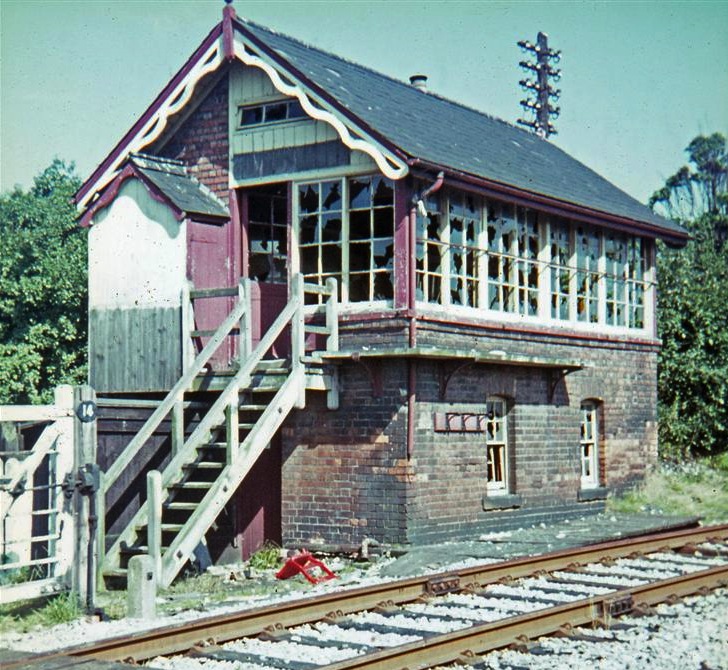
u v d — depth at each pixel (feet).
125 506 44.68
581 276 60.49
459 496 49.06
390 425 46.88
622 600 29.84
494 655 25.32
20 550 38.37
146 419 45.93
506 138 67.21
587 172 72.23
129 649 25.54
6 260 95.96
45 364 95.71
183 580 42.24
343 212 49.14
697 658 24.54
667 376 80.69
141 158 51.06
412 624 29.04
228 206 52.06
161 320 49.57
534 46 106.42
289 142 50.57
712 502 63.00
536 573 37.01
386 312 47.34
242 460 42.57
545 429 55.83
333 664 22.65
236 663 24.61
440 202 50.01
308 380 46.52
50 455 34.04
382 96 55.67
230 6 50.21
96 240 51.29
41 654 26.00
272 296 52.11
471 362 47.98
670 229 66.18
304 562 41.04
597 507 59.77
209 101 52.95
